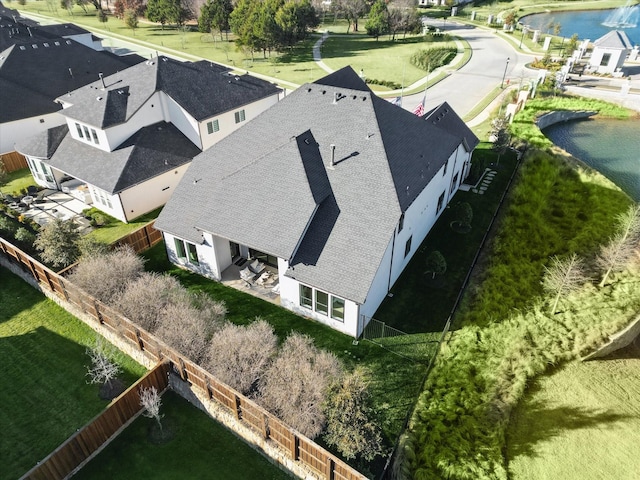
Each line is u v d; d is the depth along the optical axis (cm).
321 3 10375
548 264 2844
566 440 1877
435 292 2623
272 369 1917
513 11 10806
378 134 2580
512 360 2184
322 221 2373
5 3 13125
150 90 3584
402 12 8612
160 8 9481
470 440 1811
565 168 3850
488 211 3406
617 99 5431
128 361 2248
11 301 2652
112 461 1802
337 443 1714
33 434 1928
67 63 5084
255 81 4434
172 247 2808
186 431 1916
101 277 2389
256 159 2662
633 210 3008
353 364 2180
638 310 2455
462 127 3603
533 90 5394
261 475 1759
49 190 3788
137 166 3328
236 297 2608
